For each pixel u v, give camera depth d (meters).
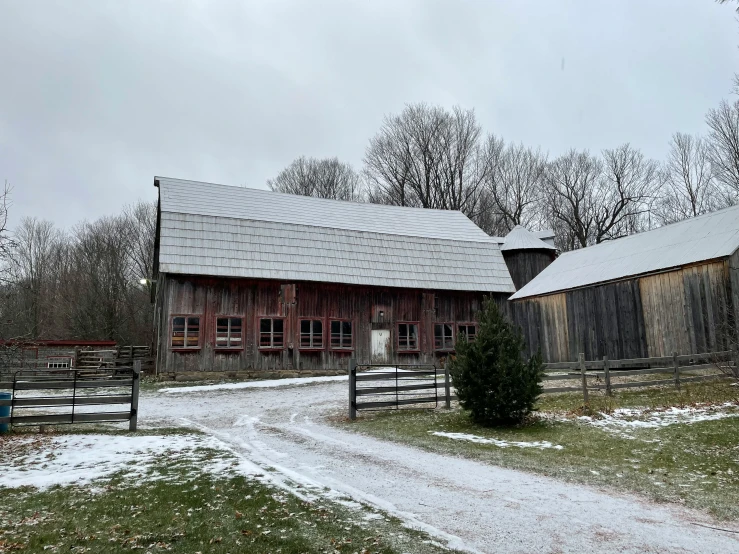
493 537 6.45
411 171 55.41
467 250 33.62
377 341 29.69
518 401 13.58
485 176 55.69
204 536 6.42
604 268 24.14
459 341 14.75
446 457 10.70
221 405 18.53
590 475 9.27
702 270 19.05
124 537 6.40
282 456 10.80
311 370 27.83
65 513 7.27
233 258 27.00
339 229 30.88
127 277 57.00
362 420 15.25
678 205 49.16
